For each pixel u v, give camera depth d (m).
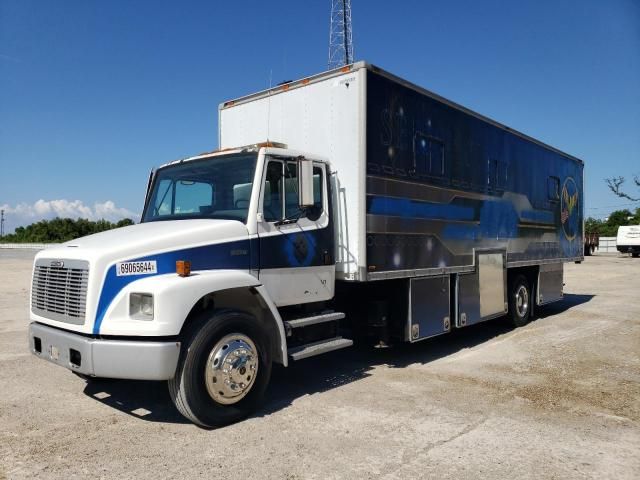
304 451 4.16
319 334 5.96
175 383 4.47
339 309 7.06
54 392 5.78
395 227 6.54
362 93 6.04
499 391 5.84
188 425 4.75
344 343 5.89
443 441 4.38
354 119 6.09
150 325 4.30
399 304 6.93
